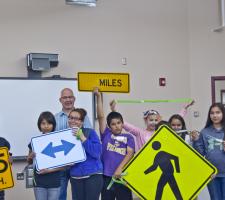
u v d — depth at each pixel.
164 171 2.81
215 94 6.90
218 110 3.94
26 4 6.07
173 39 6.78
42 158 3.67
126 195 4.02
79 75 3.92
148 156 2.81
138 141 4.48
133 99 6.54
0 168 3.49
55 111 6.10
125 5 6.56
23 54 6.04
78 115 3.82
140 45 6.61
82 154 3.67
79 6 6.32
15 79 5.97
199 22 6.89
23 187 5.97
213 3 6.94
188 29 6.86
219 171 3.90
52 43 6.18
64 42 6.23
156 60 6.68
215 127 4.01
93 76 3.96
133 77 6.55
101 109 4.11
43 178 3.78
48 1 6.18
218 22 6.94
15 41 6.01
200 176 2.84
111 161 3.99
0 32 5.95
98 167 3.75
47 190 3.81
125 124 4.54
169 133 2.85
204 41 6.90
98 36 6.40
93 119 6.24
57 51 6.20
